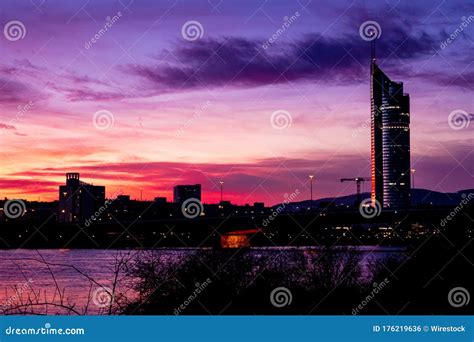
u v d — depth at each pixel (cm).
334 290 2322
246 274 2144
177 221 10338
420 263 2834
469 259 2852
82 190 19888
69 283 3784
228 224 9981
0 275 4469
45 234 12988
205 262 2072
